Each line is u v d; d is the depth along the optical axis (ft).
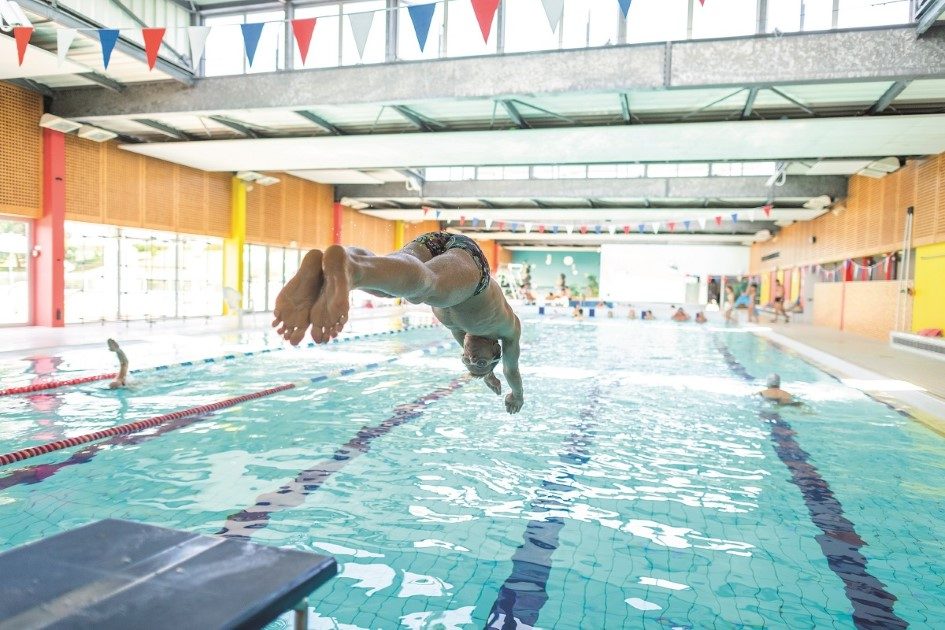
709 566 9.94
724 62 26.53
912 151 37.04
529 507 12.32
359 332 44.55
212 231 51.88
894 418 20.11
